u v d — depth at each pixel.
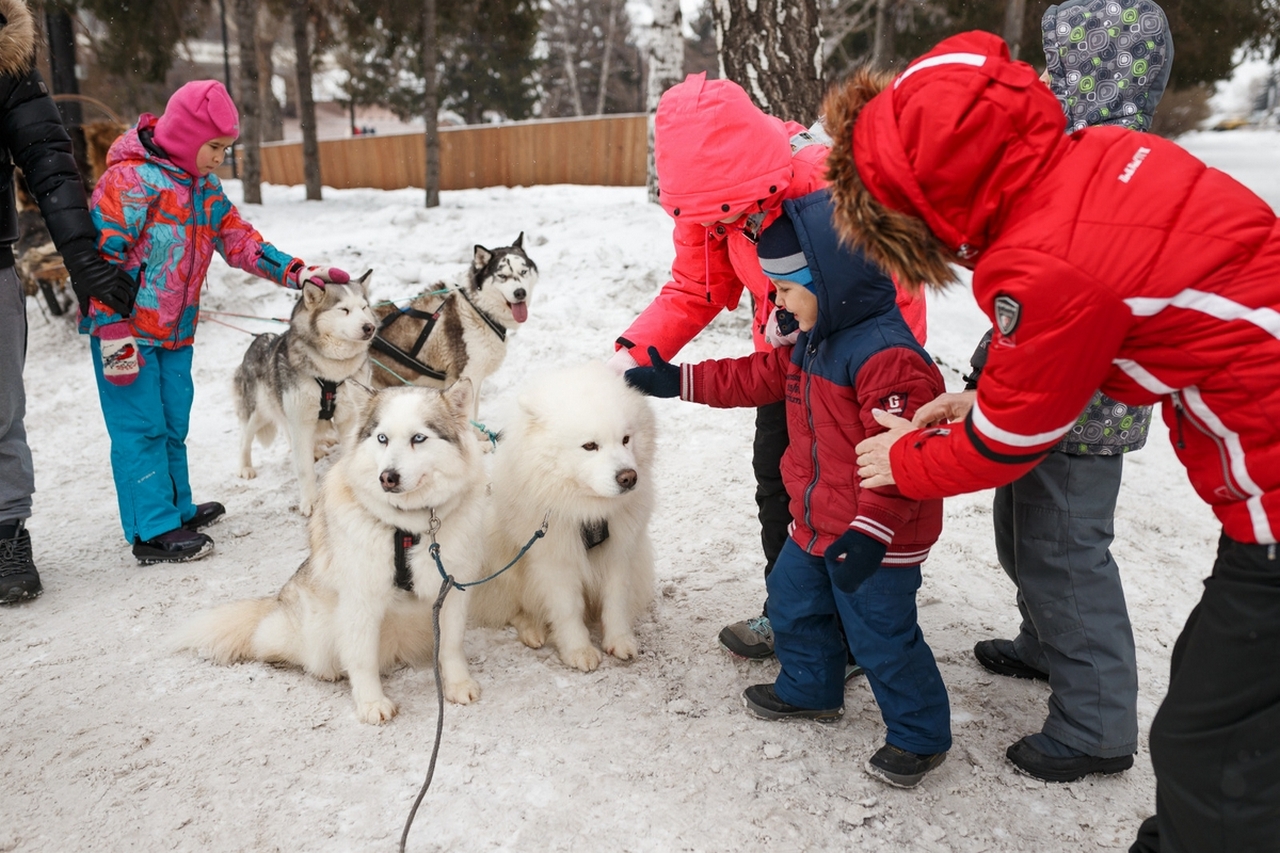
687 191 2.44
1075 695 2.59
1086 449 2.49
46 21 9.34
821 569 2.66
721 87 2.43
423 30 13.40
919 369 2.30
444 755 2.71
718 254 3.01
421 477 2.74
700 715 2.95
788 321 2.72
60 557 4.29
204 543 4.26
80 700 3.01
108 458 5.65
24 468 3.85
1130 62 2.45
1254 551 1.57
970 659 3.32
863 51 19.25
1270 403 1.51
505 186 19.62
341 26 16.61
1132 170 1.59
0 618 3.64
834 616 2.78
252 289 8.53
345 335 4.73
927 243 1.78
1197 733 1.64
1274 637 1.54
